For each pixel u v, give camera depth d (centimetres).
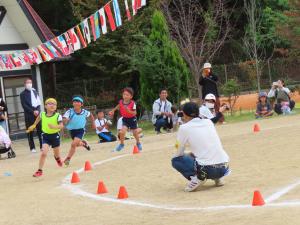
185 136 930
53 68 3106
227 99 2886
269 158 1162
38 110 1958
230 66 3756
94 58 3131
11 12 2767
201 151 924
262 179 953
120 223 757
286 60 3912
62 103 3259
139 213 807
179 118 2155
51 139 1352
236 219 689
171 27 3438
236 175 1023
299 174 955
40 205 948
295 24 3738
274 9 4319
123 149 1656
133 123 1565
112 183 1095
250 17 3934
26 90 1953
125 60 3023
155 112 2177
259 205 755
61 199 982
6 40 2786
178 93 2544
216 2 3853
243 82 3769
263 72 3856
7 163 1659
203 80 2086
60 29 3859
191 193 918
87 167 1305
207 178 927
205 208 784
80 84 3312
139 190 995
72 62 3769
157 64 2509
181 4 3375
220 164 924
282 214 681
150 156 1406
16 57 1930
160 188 993
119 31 2991
